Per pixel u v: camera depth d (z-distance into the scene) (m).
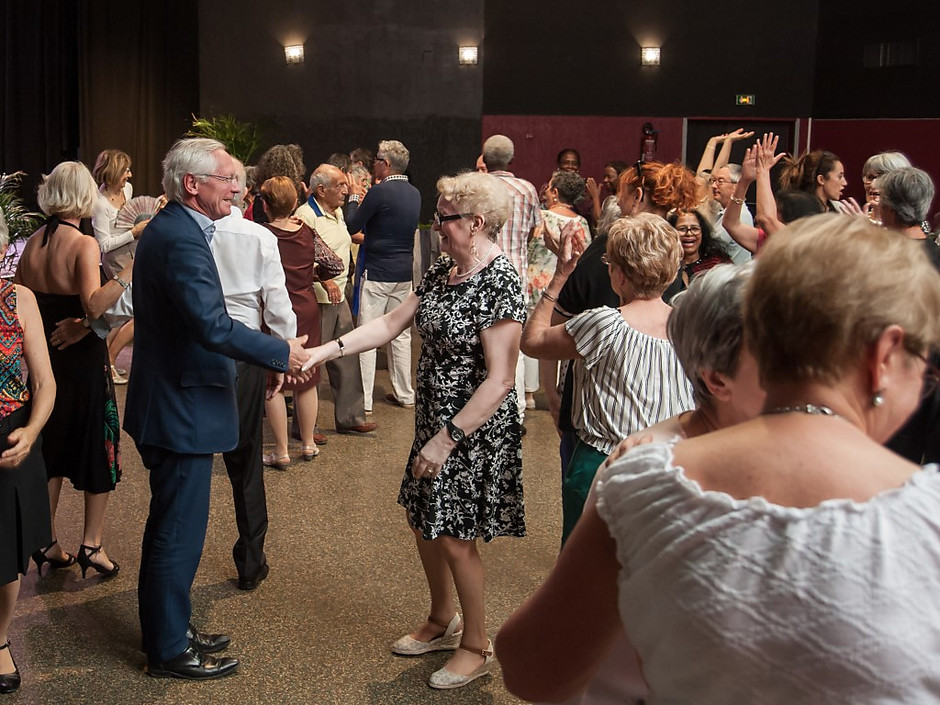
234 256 3.76
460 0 12.20
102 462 3.66
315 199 6.02
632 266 2.51
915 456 2.59
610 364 2.49
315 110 12.28
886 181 3.31
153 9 12.02
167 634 3.04
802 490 0.93
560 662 1.13
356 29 12.20
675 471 0.98
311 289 5.27
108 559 3.82
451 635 3.27
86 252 3.55
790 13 12.30
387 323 3.15
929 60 11.52
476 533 2.96
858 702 0.88
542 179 12.49
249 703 2.94
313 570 3.92
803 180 5.10
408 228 6.33
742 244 4.05
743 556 0.92
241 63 12.19
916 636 0.87
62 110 12.09
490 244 2.92
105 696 2.96
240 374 3.62
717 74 12.41
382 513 4.55
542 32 12.29
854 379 0.96
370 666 3.17
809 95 12.45
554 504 4.72
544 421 6.28
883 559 0.88
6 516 2.83
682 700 0.98
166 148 12.28
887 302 0.93
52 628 3.39
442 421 2.91
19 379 2.85
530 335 2.85
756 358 1.01
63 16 11.98
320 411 6.41
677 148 12.48
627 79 12.40
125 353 7.82
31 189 11.95
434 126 12.37
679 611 0.95
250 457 3.69
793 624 0.89
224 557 4.04
